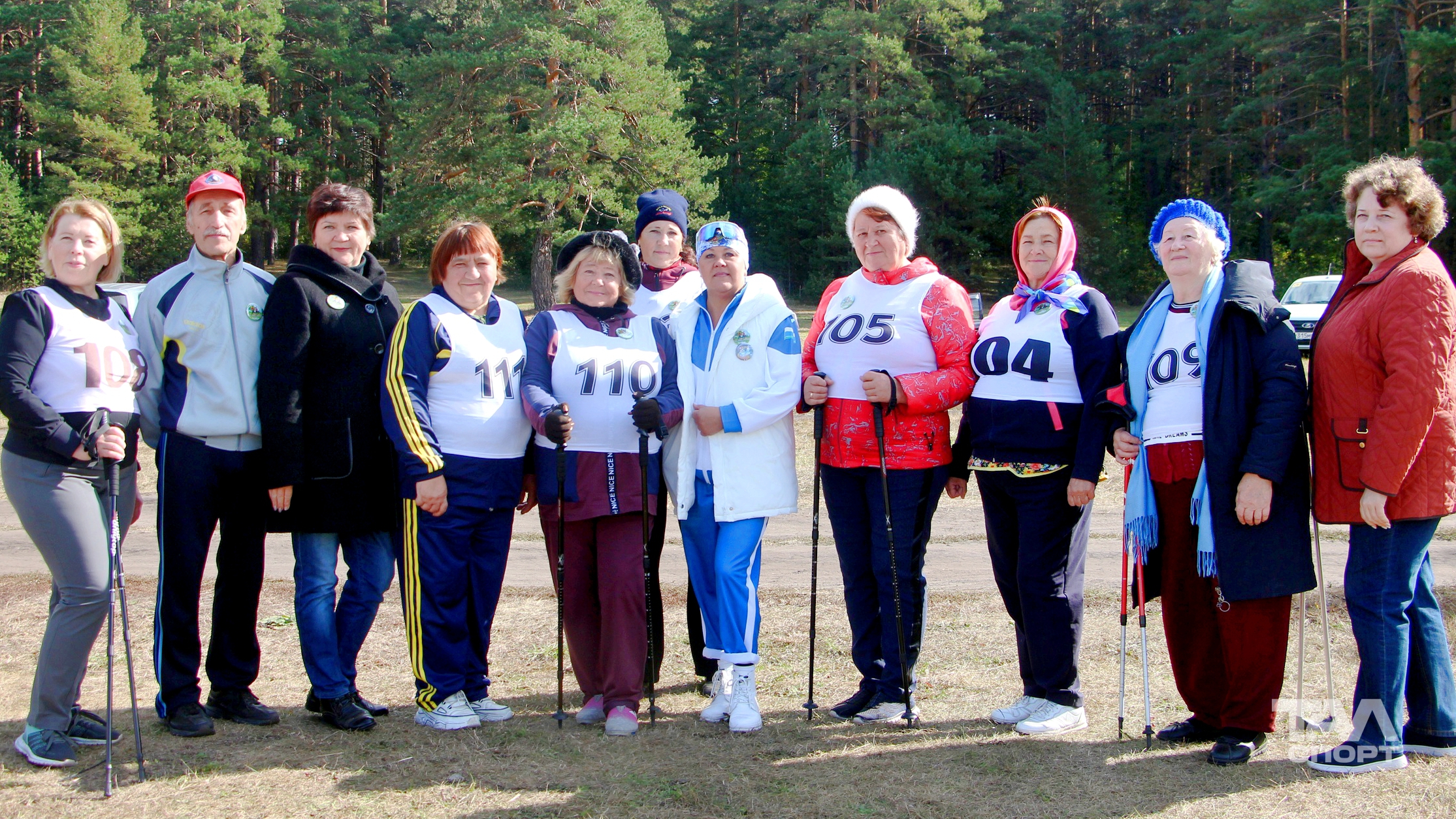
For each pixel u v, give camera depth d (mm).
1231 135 33875
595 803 3359
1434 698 3627
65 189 33062
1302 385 3547
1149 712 3844
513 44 24688
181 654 3984
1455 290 3410
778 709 4344
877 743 3902
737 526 4172
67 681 3672
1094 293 4035
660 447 4324
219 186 3900
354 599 4176
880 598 4184
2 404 3486
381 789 3473
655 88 25484
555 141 23922
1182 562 3773
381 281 4246
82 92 33625
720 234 4238
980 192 32219
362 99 40188
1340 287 3705
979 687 4562
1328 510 3564
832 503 4281
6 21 38906
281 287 3910
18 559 7211
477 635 4238
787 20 39906
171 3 42250
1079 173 33625
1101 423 3820
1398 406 3312
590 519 4133
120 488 3895
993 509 4125
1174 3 40062
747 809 3314
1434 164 22094
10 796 3387
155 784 3494
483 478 4070
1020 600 4133
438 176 26141
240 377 3920
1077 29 43469
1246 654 3605
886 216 4176
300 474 3869
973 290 34969
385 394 3977
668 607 6012
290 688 4598
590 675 4270
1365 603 3531
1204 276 3746
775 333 4242
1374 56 25688
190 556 3928
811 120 38656
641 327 4297
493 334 4168
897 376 4117
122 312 3896
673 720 4219
